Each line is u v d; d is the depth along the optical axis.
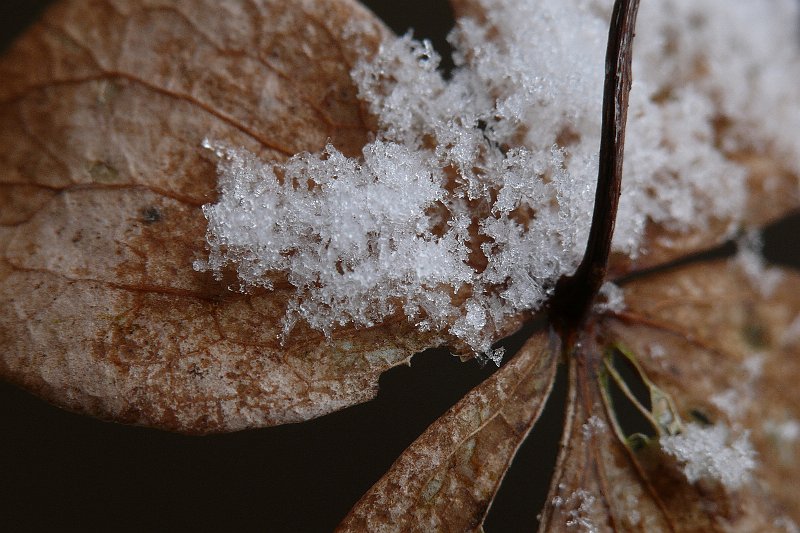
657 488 0.11
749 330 0.12
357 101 0.11
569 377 0.11
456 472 0.11
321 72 0.11
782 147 0.12
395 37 0.11
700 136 0.12
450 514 0.11
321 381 0.11
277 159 0.11
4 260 0.11
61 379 0.11
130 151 0.11
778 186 0.12
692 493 0.11
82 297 0.11
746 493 0.11
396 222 0.11
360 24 0.11
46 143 0.11
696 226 0.12
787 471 0.11
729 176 0.12
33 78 0.11
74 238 0.11
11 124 0.11
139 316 0.11
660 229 0.12
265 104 0.11
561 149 0.11
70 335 0.11
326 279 0.11
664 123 0.12
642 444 0.11
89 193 0.11
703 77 0.12
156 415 0.11
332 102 0.11
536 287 0.11
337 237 0.11
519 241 0.11
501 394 0.11
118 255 0.11
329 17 0.11
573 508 0.11
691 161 0.12
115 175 0.11
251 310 0.11
